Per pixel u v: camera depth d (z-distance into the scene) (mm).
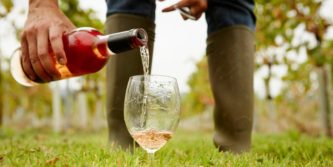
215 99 2105
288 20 4211
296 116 7645
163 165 1428
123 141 1941
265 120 8719
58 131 7375
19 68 1631
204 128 12789
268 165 1589
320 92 5320
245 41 2072
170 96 1429
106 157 1581
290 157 2008
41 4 1569
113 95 1942
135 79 1457
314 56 4398
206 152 1984
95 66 1574
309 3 4195
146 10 1970
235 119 2025
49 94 10648
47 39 1499
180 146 2729
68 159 1515
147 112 1415
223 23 2055
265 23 4402
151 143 1421
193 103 13039
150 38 1993
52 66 1516
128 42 1429
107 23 1999
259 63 4855
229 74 2039
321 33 4238
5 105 9227
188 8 1968
